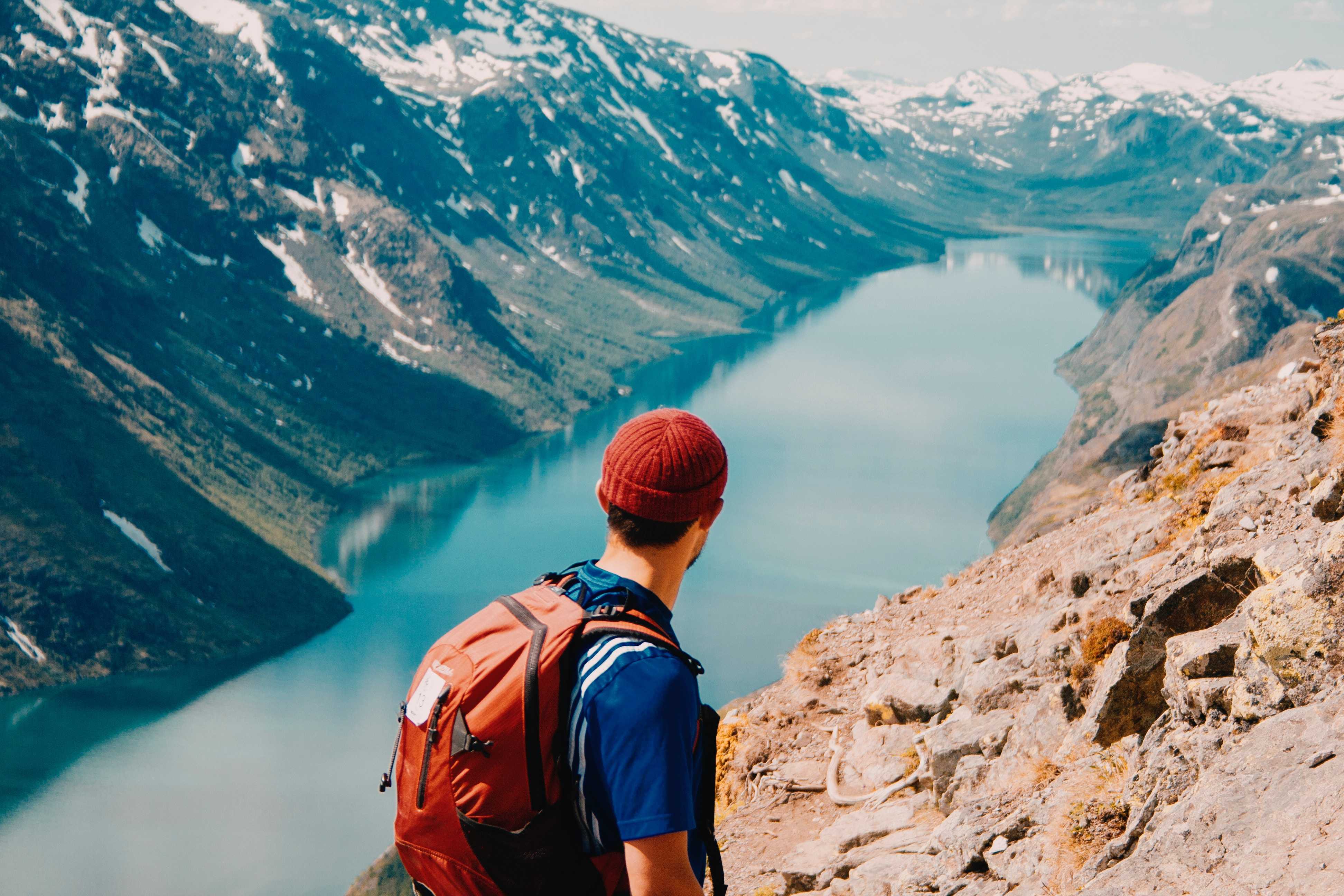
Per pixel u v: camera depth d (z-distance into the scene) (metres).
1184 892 5.43
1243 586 8.33
